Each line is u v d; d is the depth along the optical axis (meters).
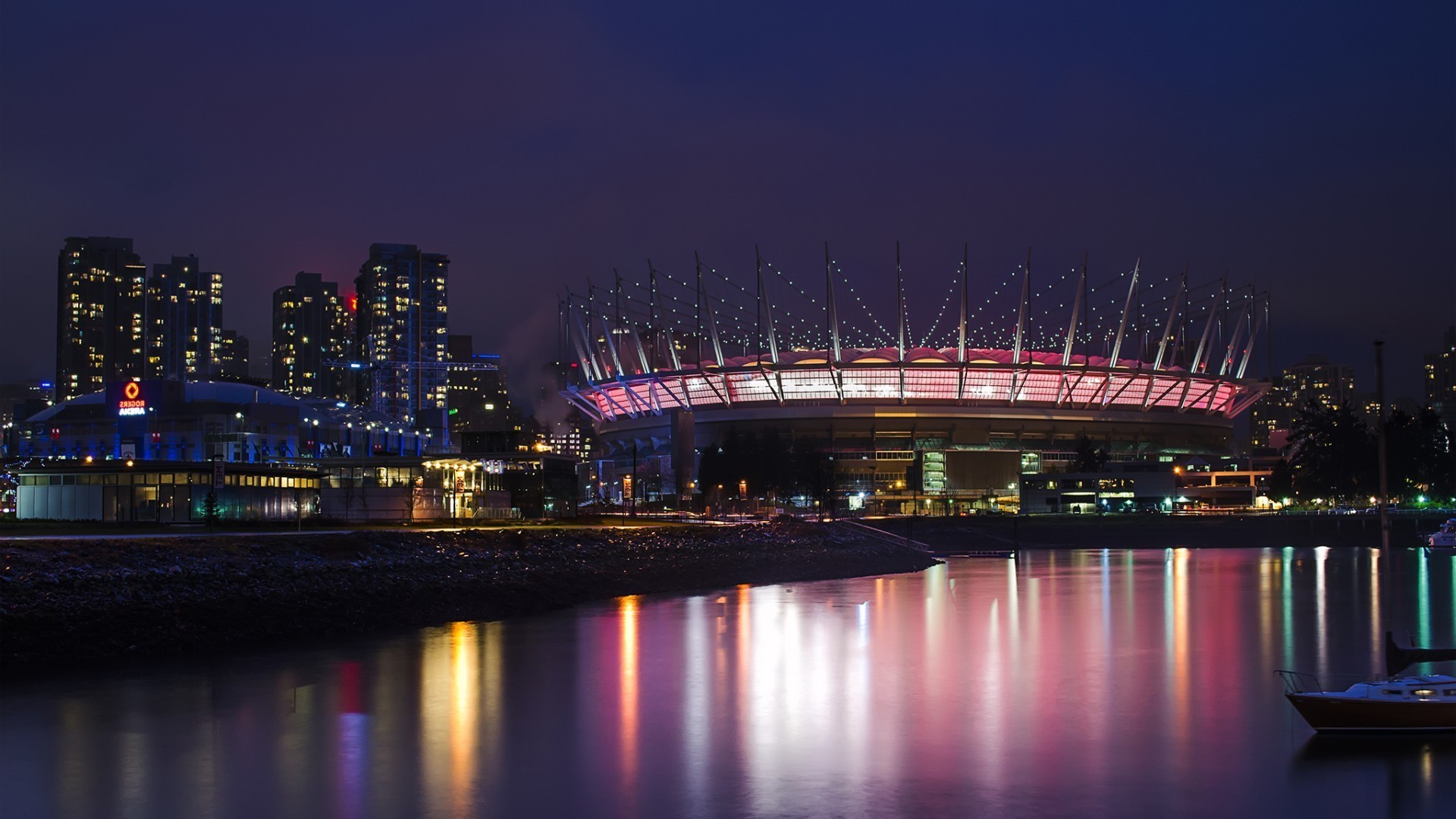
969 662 61.09
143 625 59.41
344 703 48.94
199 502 98.00
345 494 118.31
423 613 75.75
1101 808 35.31
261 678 53.41
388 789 36.91
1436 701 43.00
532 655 62.12
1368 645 67.06
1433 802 35.78
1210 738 43.66
